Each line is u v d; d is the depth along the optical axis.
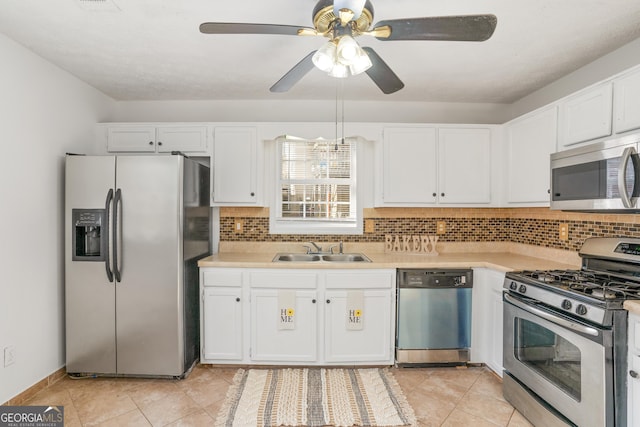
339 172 3.22
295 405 2.07
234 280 2.51
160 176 2.31
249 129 2.84
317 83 2.71
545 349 1.81
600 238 2.10
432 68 2.40
